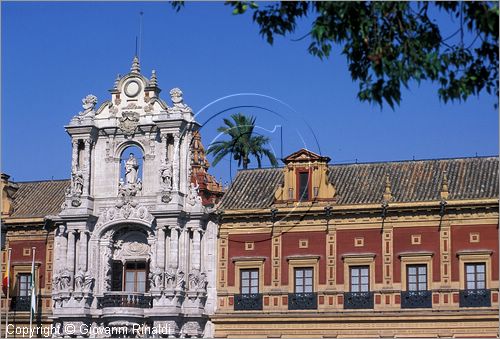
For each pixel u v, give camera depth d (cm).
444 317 6103
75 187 6825
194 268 6594
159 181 6675
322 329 6334
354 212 6347
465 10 2900
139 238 6831
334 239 6406
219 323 6538
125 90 6912
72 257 6769
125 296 6544
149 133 6806
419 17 3012
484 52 2973
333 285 6359
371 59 2988
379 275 6278
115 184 6850
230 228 6619
